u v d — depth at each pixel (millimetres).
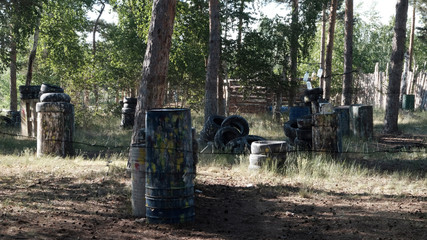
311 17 22438
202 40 22031
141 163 6516
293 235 5918
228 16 21859
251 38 22422
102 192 7883
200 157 12078
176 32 21297
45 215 6336
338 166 10695
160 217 6117
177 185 6113
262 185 9055
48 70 29547
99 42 30562
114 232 5734
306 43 23078
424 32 36094
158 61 9102
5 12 18875
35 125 17688
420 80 30656
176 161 6070
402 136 17672
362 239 5754
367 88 33469
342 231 6094
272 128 20375
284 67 23359
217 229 6059
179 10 20594
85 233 5633
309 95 17547
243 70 23078
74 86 23453
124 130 20594
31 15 19391
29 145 15109
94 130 20297
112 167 10195
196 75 23453
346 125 17594
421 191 8773
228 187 8836
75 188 8188
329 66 25203
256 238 5723
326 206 7527
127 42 25469
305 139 13180
